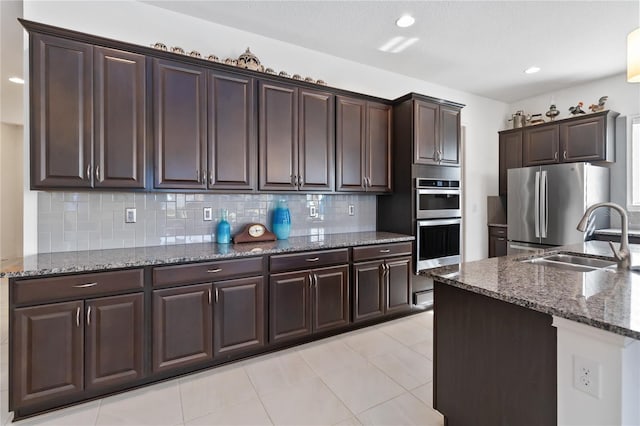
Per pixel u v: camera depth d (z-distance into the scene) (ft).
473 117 15.05
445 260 11.53
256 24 9.20
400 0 8.08
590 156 12.72
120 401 6.33
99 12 7.79
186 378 7.16
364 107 10.78
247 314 7.84
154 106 7.48
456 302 5.10
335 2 8.20
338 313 9.25
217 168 8.25
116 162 7.09
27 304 5.71
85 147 6.81
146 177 7.41
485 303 4.71
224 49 9.27
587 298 3.84
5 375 7.11
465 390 4.98
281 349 8.53
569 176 11.93
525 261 6.45
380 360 7.97
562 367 3.70
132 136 7.24
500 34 9.69
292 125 9.37
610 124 12.57
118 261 6.49
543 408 4.03
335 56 11.17
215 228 9.32
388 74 12.40
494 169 15.88
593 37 9.87
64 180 6.64
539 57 11.26
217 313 7.47
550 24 9.15
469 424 4.92
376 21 9.02
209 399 6.42
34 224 7.17
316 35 9.81
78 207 7.63
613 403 3.27
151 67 7.45
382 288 10.07
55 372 5.92
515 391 4.34
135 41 8.17
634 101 12.47
